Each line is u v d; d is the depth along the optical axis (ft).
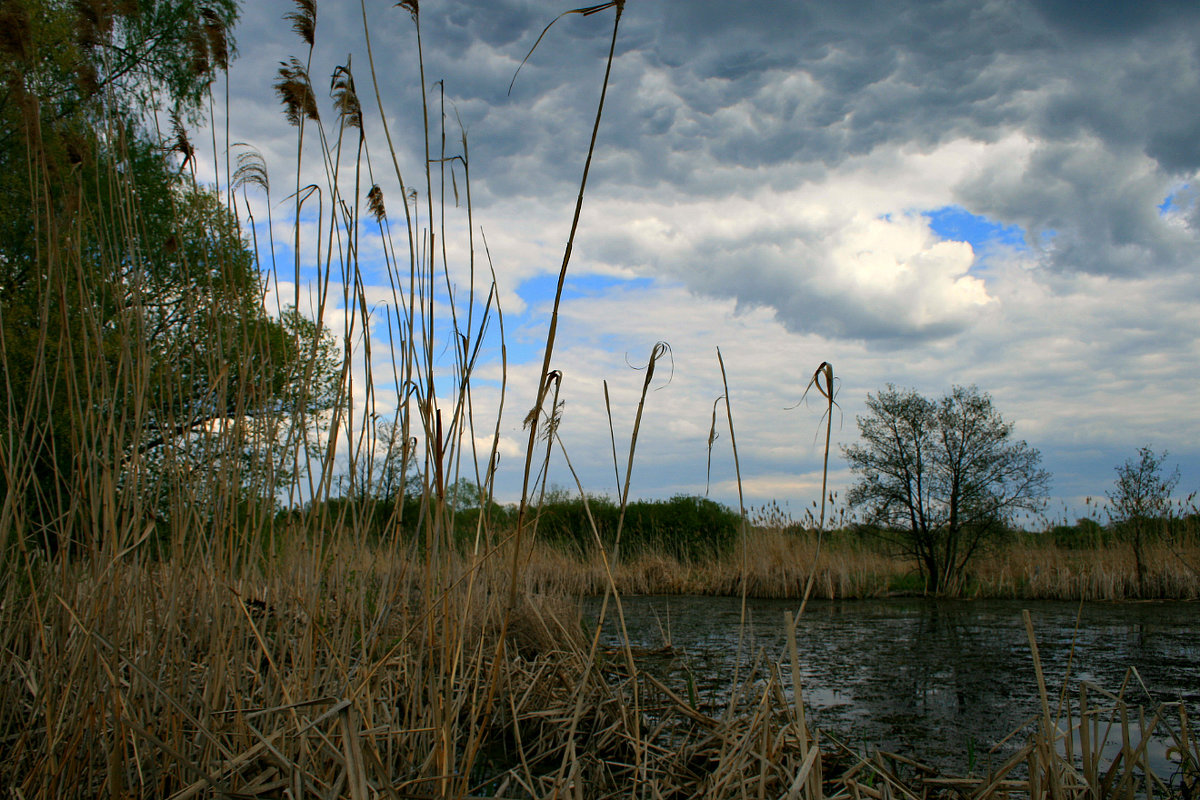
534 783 10.03
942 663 19.54
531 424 6.62
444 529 9.14
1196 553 35.42
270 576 9.17
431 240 7.64
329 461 8.81
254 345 10.14
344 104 8.89
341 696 7.65
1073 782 8.05
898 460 39.93
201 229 10.36
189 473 9.30
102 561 8.31
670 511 51.47
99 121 9.87
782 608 32.71
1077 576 36.01
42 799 7.21
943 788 9.37
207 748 7.64
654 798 8.00
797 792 5.69
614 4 5.54
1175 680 16.99
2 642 8.96
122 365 9.01
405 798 6.83
